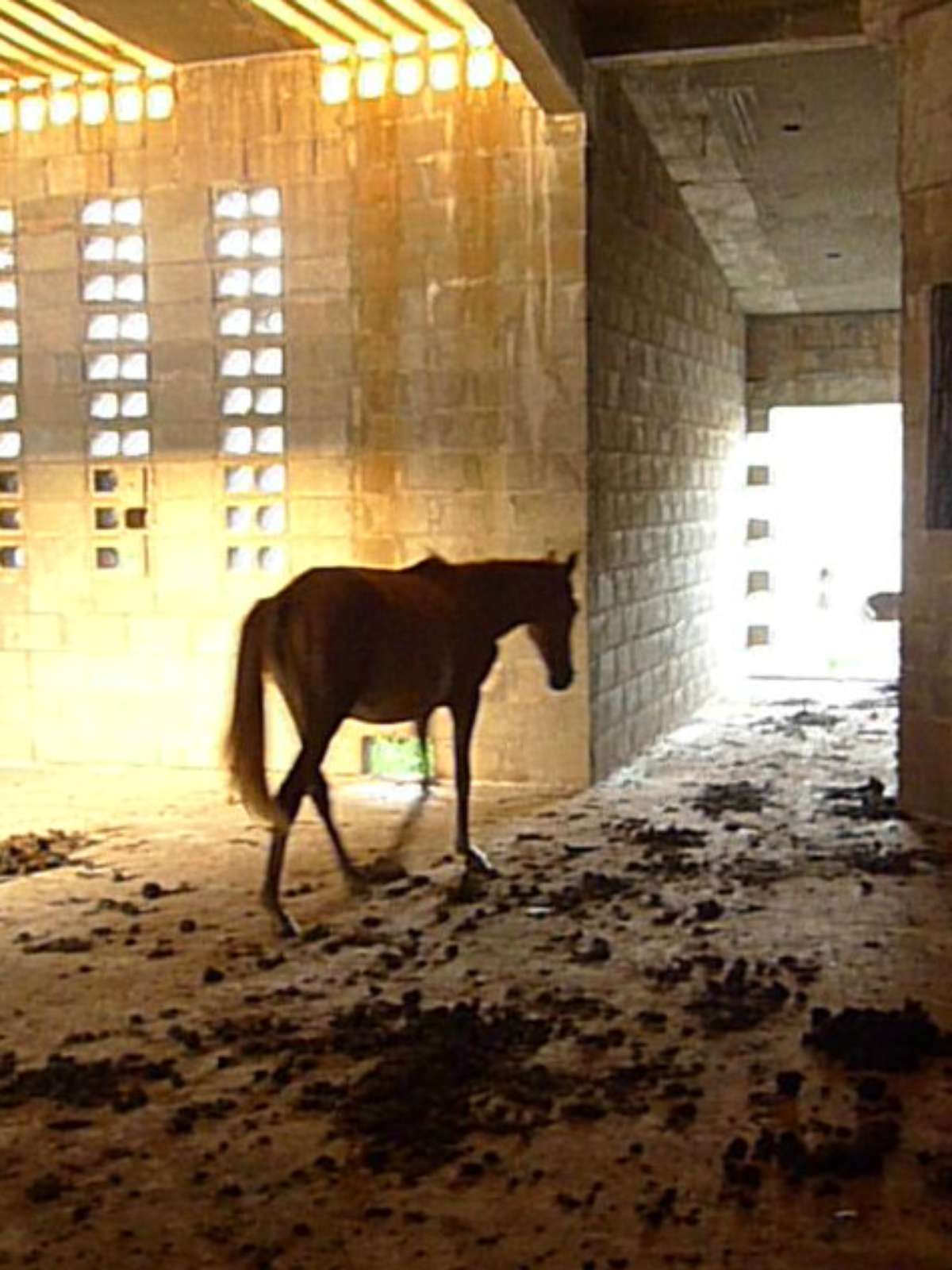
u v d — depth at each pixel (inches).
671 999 155.0
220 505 293.9
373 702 198.1
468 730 210.7
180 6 252.8
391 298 280.1
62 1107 129.0
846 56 262.1
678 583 343.3
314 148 282.2
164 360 294.5
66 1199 112.0
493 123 269.4
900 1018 146.5
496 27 222.2
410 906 193.0
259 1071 136.3
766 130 300.5
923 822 240.5
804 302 413.4
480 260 273.1
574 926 182.5
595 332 272.2
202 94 287.3
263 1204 110.5
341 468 286.5
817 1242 103.9
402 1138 121.1
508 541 276.5
